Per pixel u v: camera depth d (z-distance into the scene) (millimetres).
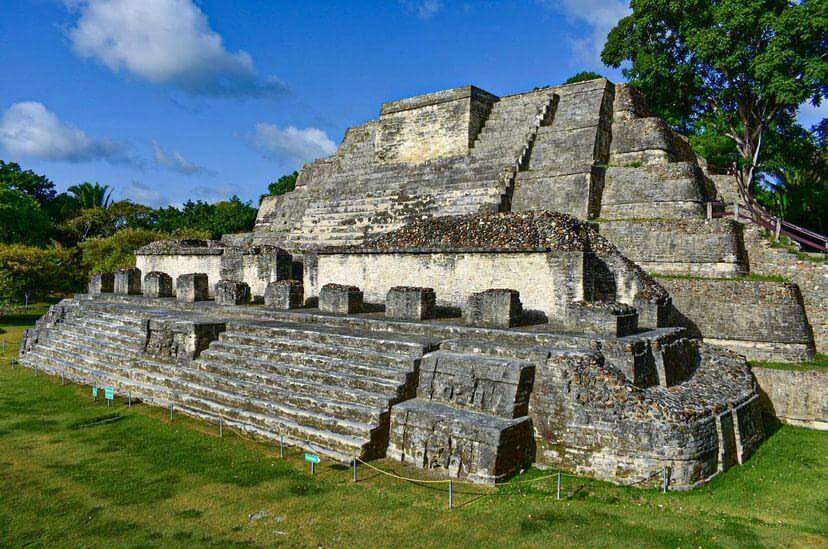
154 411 14680
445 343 12922
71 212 56094
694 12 25094
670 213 20797
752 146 26406
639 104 26328
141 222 52344
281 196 33812
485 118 27344
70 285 36250
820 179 27562
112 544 8219
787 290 16469
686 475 10312
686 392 12258
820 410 14492
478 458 10227
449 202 23312
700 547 8109
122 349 18266
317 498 9547
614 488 10078
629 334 13039
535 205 22250
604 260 16172
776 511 9500
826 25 20625
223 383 14352
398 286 16844
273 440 12242
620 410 10508
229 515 9039
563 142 24000
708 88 26828
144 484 10219
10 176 48688
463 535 8344
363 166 30922
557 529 8500
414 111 28125
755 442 12789
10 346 25281
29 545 8188
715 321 17109
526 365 11156
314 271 20812
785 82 21453
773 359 16266
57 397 16234
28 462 11305
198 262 24703
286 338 15164
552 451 10844
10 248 34125
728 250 18188
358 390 12195
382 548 8023
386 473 10477
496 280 15867
